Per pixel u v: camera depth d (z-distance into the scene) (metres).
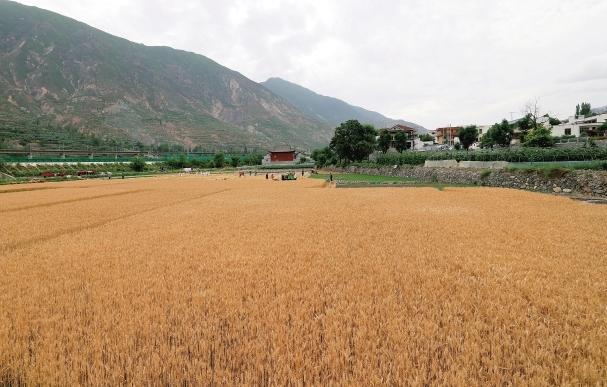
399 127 124.75
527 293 7.32
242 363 5.05
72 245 13.05
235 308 6.77
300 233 14.73
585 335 5.52
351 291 7.50
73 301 7.30
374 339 5.51
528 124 75.19
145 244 13.05
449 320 6.09
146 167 109.94
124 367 5.01
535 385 4.37
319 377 4.66
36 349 5.49
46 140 145.75
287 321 6.29
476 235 13.64
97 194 36.09
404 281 8.12
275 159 153.00
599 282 7.93
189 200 30.55
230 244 12.80
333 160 114.31
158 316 6.43
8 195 36.12
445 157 61.16
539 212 19.61
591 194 30.39
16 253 12.00
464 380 4.37
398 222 17.05
